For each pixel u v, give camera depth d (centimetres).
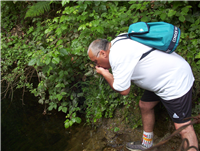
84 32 227
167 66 136
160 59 136
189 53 212
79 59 245
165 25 133
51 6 354
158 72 138
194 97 218
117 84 139
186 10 216
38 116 269
